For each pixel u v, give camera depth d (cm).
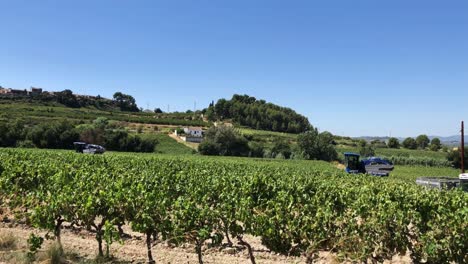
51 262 906
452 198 1313
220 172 2336
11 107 11456
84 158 2936
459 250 902
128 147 7425
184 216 923
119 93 18325
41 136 6906
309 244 945
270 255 1101
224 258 1061
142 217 934
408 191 1628
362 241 930
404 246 959
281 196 1218
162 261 1012
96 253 1041
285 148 7994
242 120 14175
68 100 15050
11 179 1502
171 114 16062
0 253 927
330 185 1714
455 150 7256
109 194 994
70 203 985
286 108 15300
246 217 965
